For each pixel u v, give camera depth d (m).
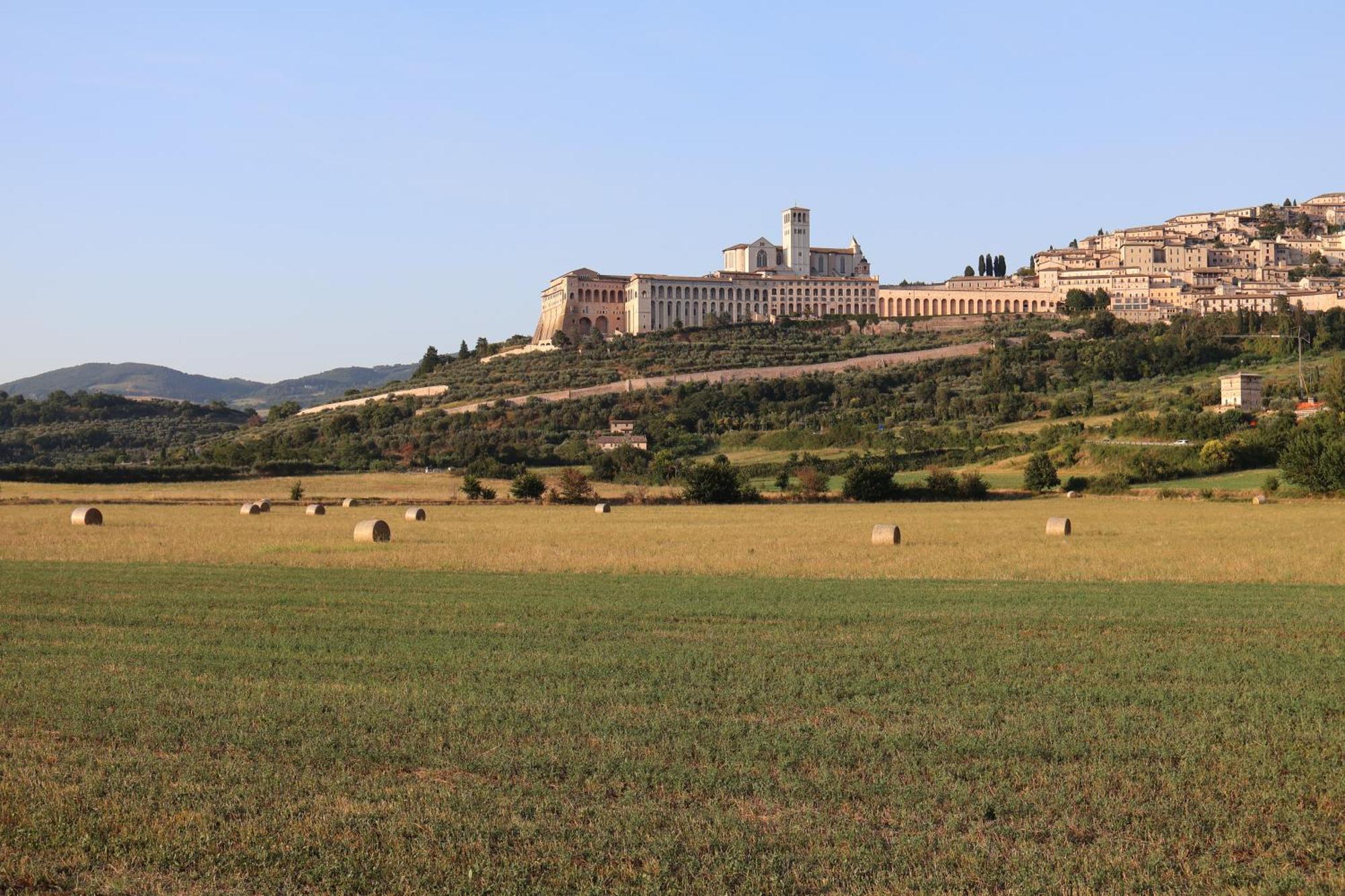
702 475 123.94
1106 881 16.59
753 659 30.69
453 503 119.44
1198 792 19.69
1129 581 49.47
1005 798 19.55
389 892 16.47
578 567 54.97
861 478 125.56
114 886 16.59
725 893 16.34
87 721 24.25
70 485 139.25
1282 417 162.00
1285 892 16.28
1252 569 53.25
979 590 45.97
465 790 20.11
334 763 21.66
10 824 18.75
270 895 16.42
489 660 30.62
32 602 41.84
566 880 16.72
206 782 20.50
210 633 35.19
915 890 16.39
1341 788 19.86
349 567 54.94
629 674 28.80
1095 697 26.33
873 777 20.69
